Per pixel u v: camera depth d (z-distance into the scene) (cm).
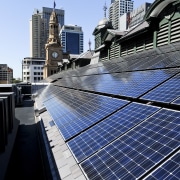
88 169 651
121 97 1329
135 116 862
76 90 2195
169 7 2067
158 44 2294
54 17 13250
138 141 669
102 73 2472
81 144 840
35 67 17700
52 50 12912
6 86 3556
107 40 3656
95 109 1199
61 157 1127
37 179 1509
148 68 1641
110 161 636
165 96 955
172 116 711
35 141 2283
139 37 2672
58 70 11838
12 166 1697
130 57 2609
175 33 2016
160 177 484
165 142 595
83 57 6200
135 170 546
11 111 2077
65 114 1424
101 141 789
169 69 1352
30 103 5038
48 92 3453
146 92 1127
